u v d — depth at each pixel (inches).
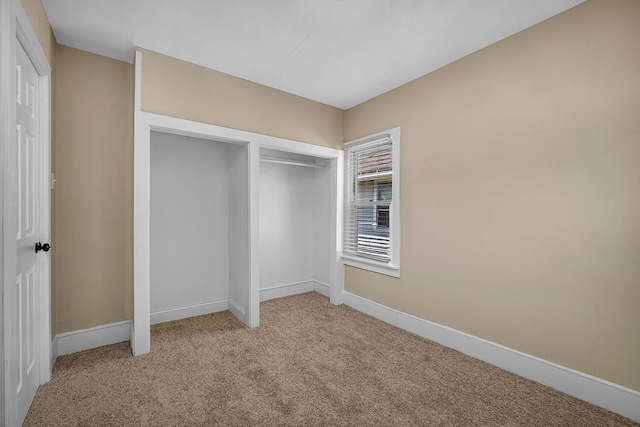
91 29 80.6
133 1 69.6
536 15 73.9
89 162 91.4
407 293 110.9
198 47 90.2
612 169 65.6
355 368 82.7
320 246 159.9
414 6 71.2
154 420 61.1
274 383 75.0
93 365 82.1
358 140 132.0
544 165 75.7
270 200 148.6
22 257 59.3
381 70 103.5
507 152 82.9
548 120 75.0
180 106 96.7
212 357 88.0
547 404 67.6
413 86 110.0
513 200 81.7
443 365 84.7
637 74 62.5
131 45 88.7
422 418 62.8
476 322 90.0
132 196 99.0
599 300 67.4
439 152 100.6
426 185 104.5
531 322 78.1
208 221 127.3
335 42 86.9
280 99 120.4
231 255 130.2
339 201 139.9
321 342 99.3
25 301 61.6
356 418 62.5
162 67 93.7
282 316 124.1
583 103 69.5
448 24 77.8
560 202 73.2
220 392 70.9
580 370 70.0
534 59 77.6
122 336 97.2
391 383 75.5
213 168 128.6
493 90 86.2
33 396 66.9
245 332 107.0
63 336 87.4
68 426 59.2
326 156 136.3
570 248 71.6
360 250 135.0
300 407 65.9
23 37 56.4
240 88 109.7
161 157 116.1
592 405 67.2
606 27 66.1
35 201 69.2
